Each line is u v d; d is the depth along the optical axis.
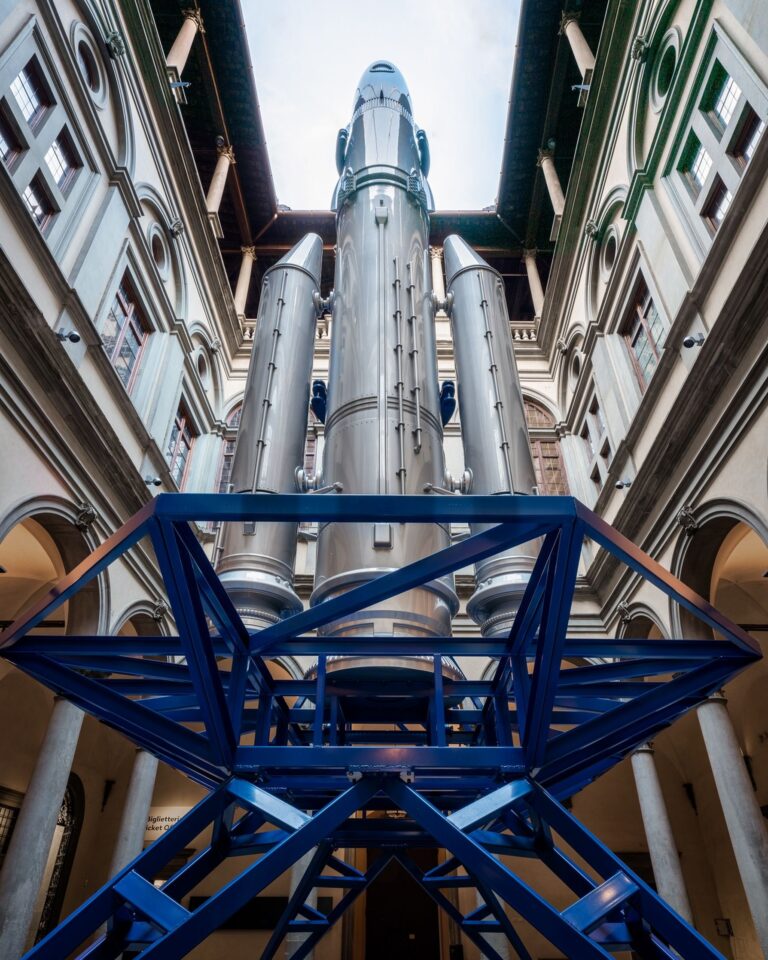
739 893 11.54
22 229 7.27
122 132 10.71
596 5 15.30
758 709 11.91
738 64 7.92
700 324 8.57
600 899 2.77
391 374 4.89
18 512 6.77
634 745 4.28
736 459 7.31
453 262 6.65
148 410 10.98
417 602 3.89
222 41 15.83
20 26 7.76
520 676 3.68
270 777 3.91
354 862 12.73
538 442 15.23
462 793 4.34
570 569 2.80
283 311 5.87
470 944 11.23
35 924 11.21
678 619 8.71
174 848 3.17
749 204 7.40
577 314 14.55
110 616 8.70
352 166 6.93
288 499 2.65
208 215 14.27
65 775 7.17
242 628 3.57
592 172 13.37
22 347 6.80
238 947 11.05
